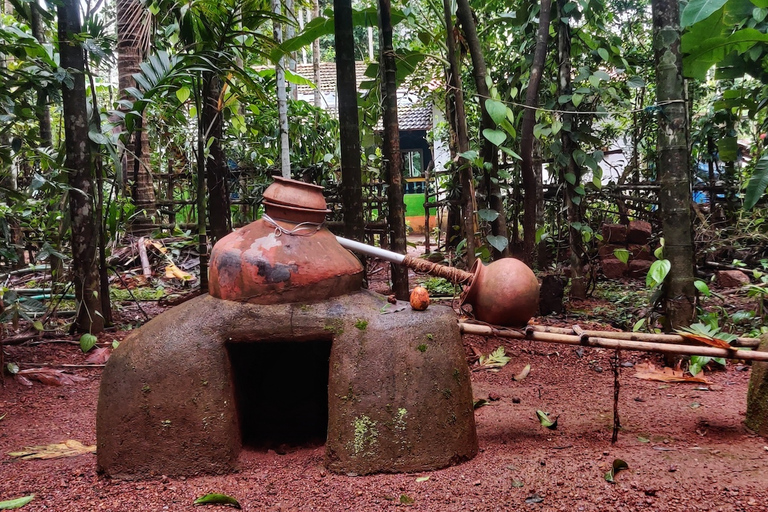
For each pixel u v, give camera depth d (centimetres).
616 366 271
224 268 258
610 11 792
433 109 1400
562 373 409
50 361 452
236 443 254
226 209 588
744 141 1188
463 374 254
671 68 386
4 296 450
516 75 613
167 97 531
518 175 705
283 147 532
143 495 229
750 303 550
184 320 258
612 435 287
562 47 575
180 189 1058
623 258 520
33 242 746
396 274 482
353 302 260
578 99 523
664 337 274
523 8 604
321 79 1753
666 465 243
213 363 249
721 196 876
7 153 464
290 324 250
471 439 254
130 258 864
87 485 241
